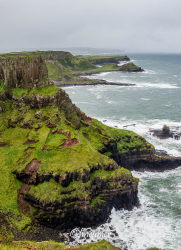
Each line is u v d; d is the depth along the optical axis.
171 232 56.91
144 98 174.50
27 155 64.56
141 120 124.12
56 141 67.56
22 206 56.31
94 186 60.22
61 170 58.72
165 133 103.31
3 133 74.00
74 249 46.19
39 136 69.62
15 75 85.06
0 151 67.56
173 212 63.59
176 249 52.25
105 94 188.50
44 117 74.62
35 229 53.50
